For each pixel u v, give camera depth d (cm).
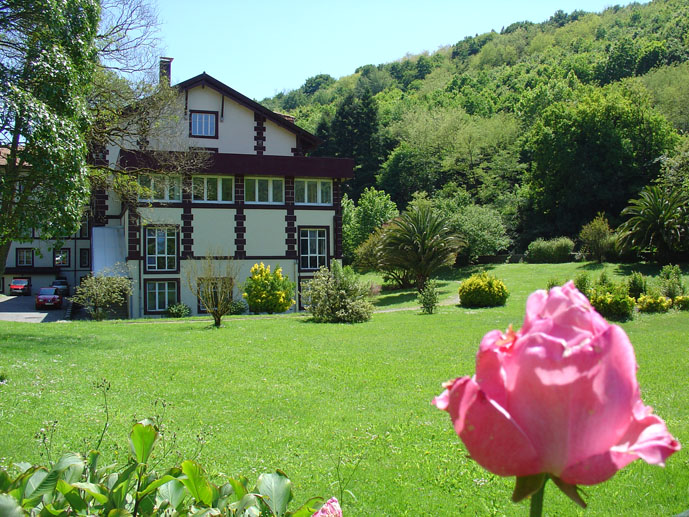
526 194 5059
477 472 560
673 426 685
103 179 1986
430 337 1555
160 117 2073
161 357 1238
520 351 78
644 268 3089
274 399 887
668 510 451
